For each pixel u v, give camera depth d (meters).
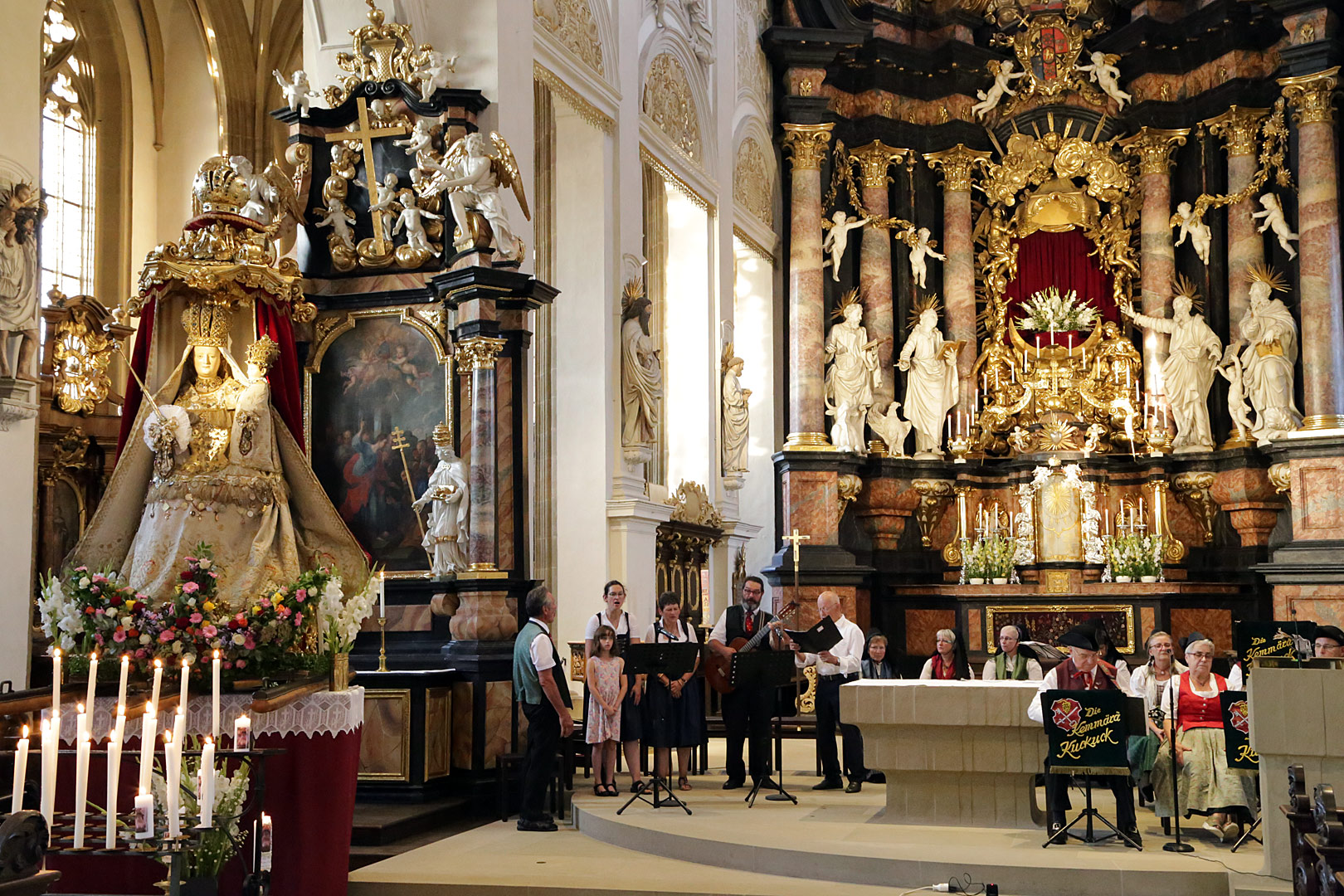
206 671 7.76
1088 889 7.86
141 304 9.66
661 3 17.09
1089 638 9.10
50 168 19.30
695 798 10.84
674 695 10.77
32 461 10.03
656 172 17.17
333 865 7.54
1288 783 7.54
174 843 4.65
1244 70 21.27
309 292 12.41
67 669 7.85
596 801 10.70
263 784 6.49
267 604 7.84
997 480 21.83
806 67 21.48
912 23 22.58
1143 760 8.85
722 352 18.83
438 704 10.91
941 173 22.50
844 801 10.66
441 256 12.25
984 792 9.38
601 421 14.77
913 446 21.95
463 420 11.87
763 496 21.66
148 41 20.75
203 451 9.18
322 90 12.98
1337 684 7.57
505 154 11.94
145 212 20.67
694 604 17.86
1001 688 9.19
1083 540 20.47
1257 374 20.20
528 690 10.16
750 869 8.59
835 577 20.33
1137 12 22.02
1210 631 19.78
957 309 22.06
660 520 15.49
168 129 20.95
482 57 12.67
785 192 22.02
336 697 7.62
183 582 8.00
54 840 5.68
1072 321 21.81
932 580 21.64
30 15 10.20
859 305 21.59
